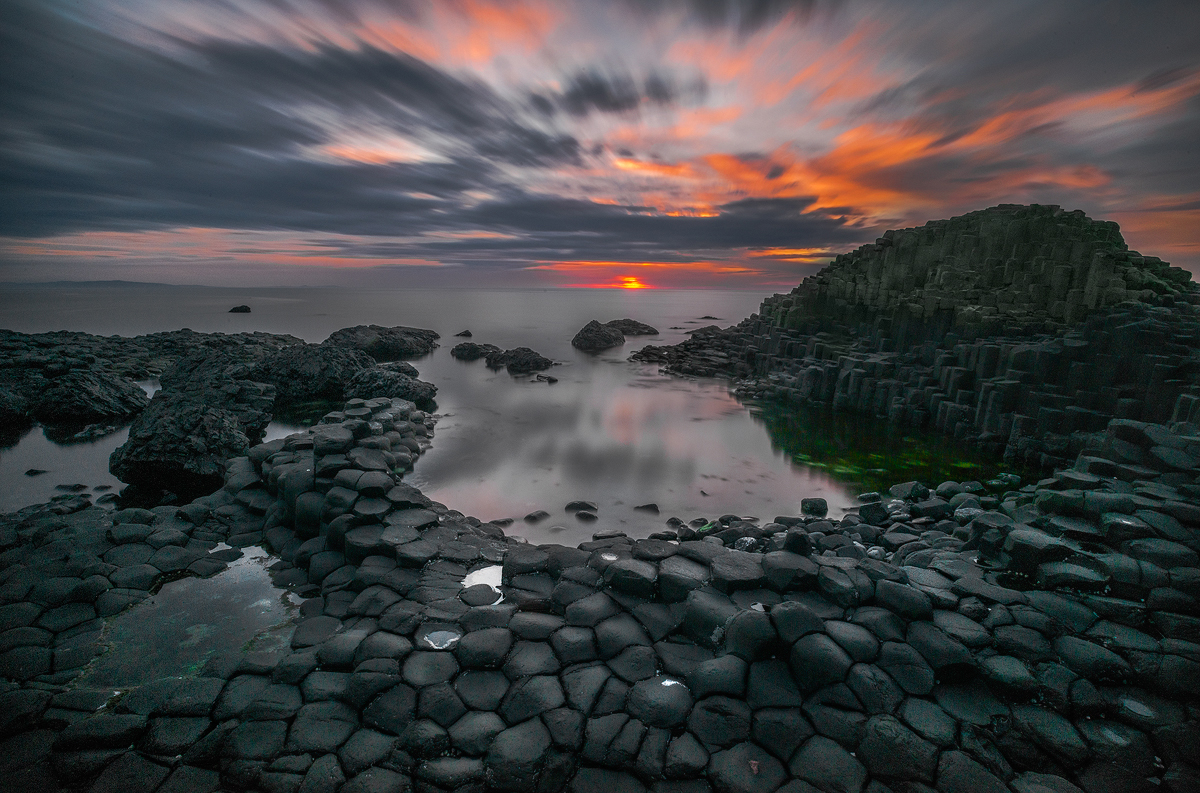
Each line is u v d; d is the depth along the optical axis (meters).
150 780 3.84
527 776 3.83
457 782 3.80
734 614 5.10
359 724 4.31
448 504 9.56
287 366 18.23
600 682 4.61
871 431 14.80
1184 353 11.52
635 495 10.17
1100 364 12.20
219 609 6.00
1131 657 4.55
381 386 17.27
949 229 20.22
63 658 5.02
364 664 4.79
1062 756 3.96
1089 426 11.79
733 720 4.23
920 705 4.32
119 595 6.03
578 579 5.98
